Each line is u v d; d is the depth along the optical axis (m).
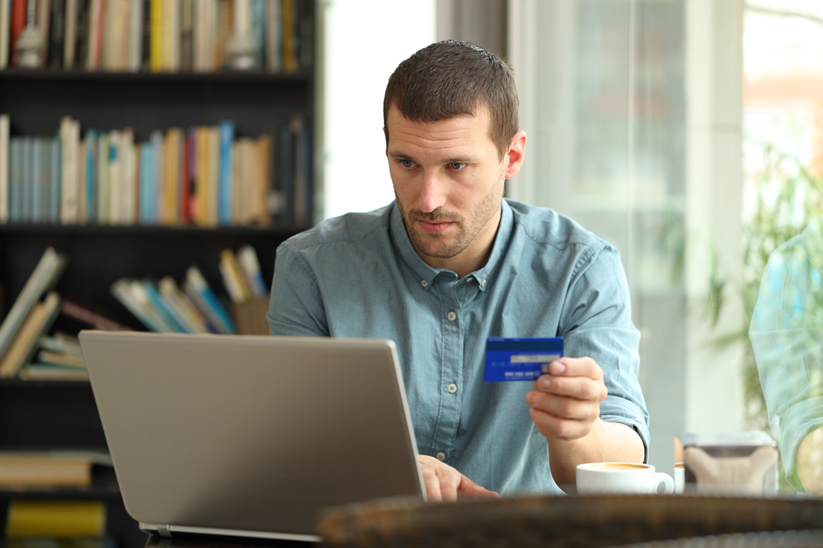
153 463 0.97
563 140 2.51
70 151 2.77
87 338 0.93
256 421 0.91
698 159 1.82
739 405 1.65
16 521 2.74
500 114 1.26
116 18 2.79
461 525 0.55
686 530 0.59
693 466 0.95
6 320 2.72
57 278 2.85
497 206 1.32
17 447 2.91
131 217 2.78
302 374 0.88
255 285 2.77
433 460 1.12
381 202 2.85
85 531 2.75
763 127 1.61
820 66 1.46
